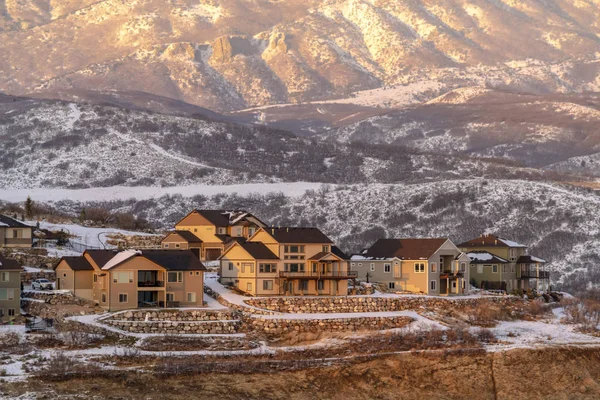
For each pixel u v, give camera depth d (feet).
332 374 554.87
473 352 589.73
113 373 526.98
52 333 582.76
